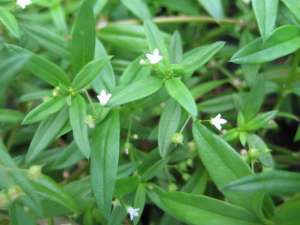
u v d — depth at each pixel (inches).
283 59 6.1
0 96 4.0
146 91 4.0
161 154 4.0
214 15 5.0
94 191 3.9
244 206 3.7
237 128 4.4
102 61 4.0
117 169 4.2
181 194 3.7
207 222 3.7
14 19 4.3
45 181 3.8
